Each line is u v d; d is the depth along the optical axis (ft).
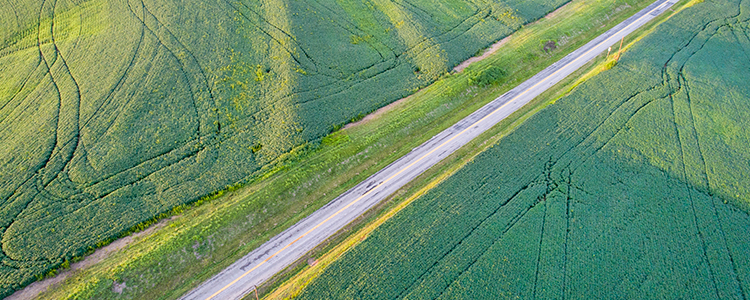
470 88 158.61
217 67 149.89
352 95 150.51
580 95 153.89
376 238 108.58
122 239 108.17
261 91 145.38
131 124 131.44
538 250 107.55
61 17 165.48
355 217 117.39
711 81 161.48
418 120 144.97
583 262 105.40
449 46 174.91
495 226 112.27
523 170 126.93
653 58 172.65
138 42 155.43
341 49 165.27
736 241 110.42
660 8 214.90
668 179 125.08
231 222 112.68
